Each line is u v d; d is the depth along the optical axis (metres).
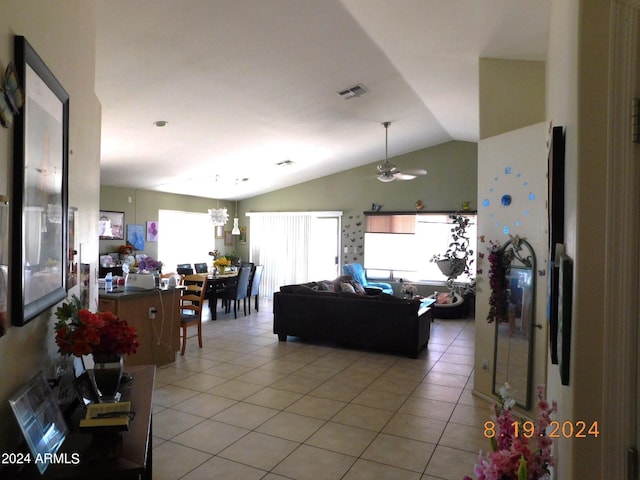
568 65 1.52
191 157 6.79
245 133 6.05
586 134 1.21
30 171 1.43
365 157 8.91
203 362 5.00
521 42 3.66
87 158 2.53
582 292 1.20
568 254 1.46
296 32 3.72
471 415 3.56
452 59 4.29
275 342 6.00
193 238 9.79
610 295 1.15
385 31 3.80
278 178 9.38
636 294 1.13
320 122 6.17
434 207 8.90
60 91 1.79
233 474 2.63
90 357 2.54
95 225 2.80
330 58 4.29
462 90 5.23
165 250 9.05
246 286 8.02
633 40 1.13
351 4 3.37
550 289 1.83
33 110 1.46
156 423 3.34
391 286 9.13
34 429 1.36
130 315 4.42
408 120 6.75
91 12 2.58
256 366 4.87
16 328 1.41
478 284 4.04
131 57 3.71
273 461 2.80
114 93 4.32
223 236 10.66
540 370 3.30
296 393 4.03
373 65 4.57
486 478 1.57
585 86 1.21
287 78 4.58
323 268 9.95
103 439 1.55
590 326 1.19
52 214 1.71
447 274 8.30
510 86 4.09
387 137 7.58
